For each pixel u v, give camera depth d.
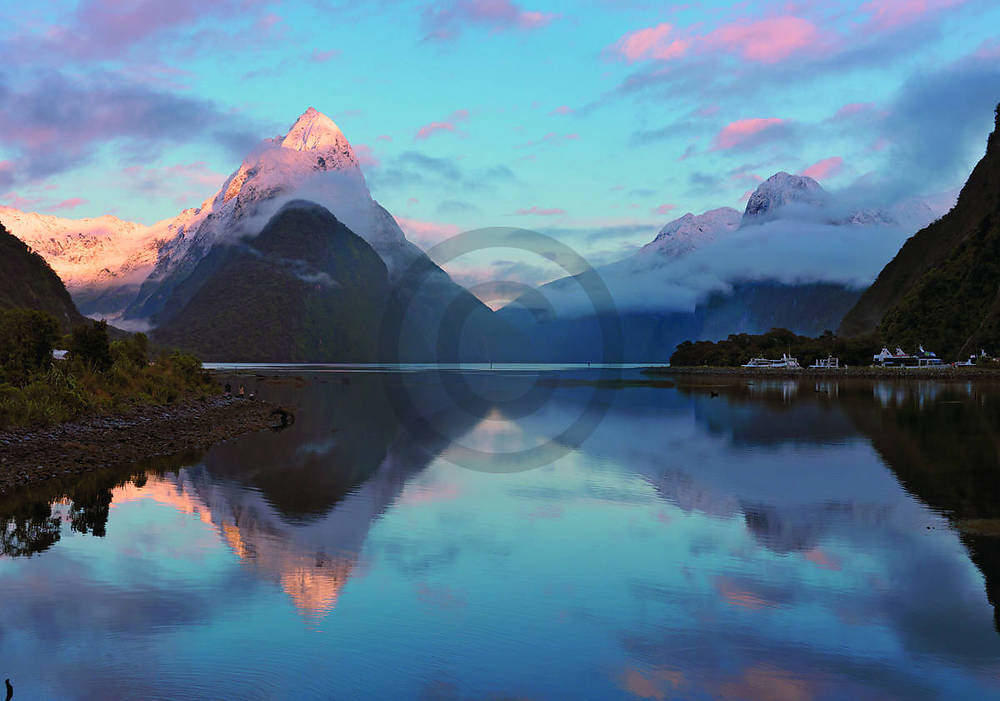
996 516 23.25
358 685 11.77
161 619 14.28
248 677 11.98
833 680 12.04
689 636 13.81
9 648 12.94
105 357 59.41
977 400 88.44
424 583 16.52
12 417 36.97
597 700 11.20
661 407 72.38
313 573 17.08
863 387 128.25
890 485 28.73
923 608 15.23
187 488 27.03
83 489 26.50
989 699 11.52
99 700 11.26
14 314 49.84
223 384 120.81
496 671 12.34
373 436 44.94
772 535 20.83
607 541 20.12
